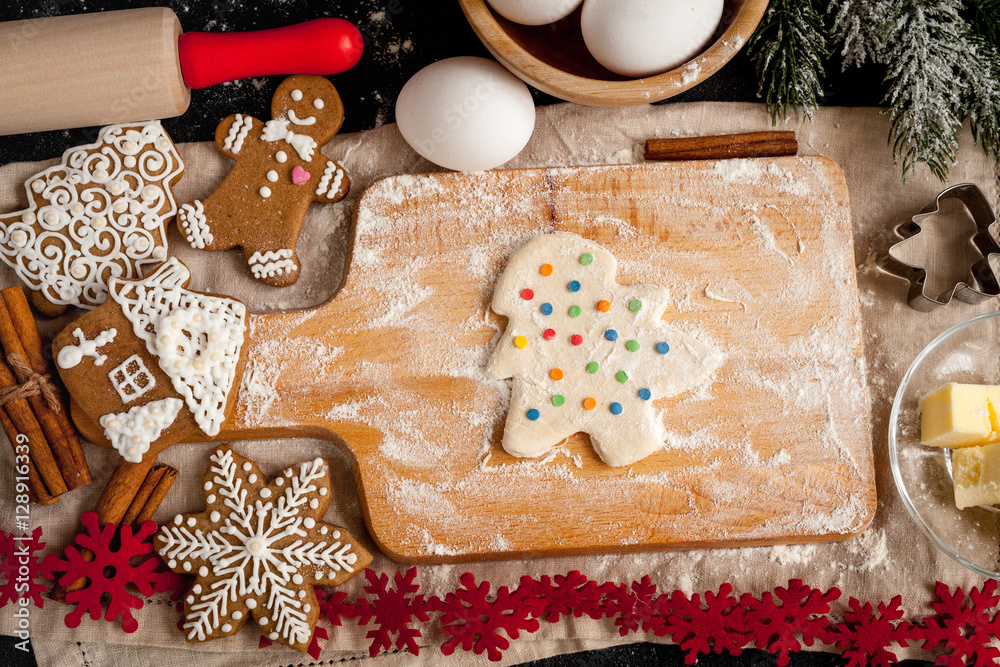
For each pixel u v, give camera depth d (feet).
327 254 1.77
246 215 1.73
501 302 1.68
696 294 1.71
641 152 1.78
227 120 1.74
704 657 1.73
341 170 1.74
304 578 1.67
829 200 1.72
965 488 1.68
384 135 1.78
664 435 1.68
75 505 1.71
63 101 1.69
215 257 1.76
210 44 1.70
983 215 1.73
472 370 1.69
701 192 1.72
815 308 1.71
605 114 1.78
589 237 1.72
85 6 1.80
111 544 1.71
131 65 1.67
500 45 1.57
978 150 1.78
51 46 1.67
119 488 1.67
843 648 1.69
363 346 1.70
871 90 1.78
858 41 1.70
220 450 1.70
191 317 1.67
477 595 1.67
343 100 1.79
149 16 1.69
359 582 1.72
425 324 1.70
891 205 1.78
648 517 1.67
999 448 1.66
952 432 1.65
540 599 1.68
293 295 1.76
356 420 1.69
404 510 1.67
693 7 1.54
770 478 1.68
